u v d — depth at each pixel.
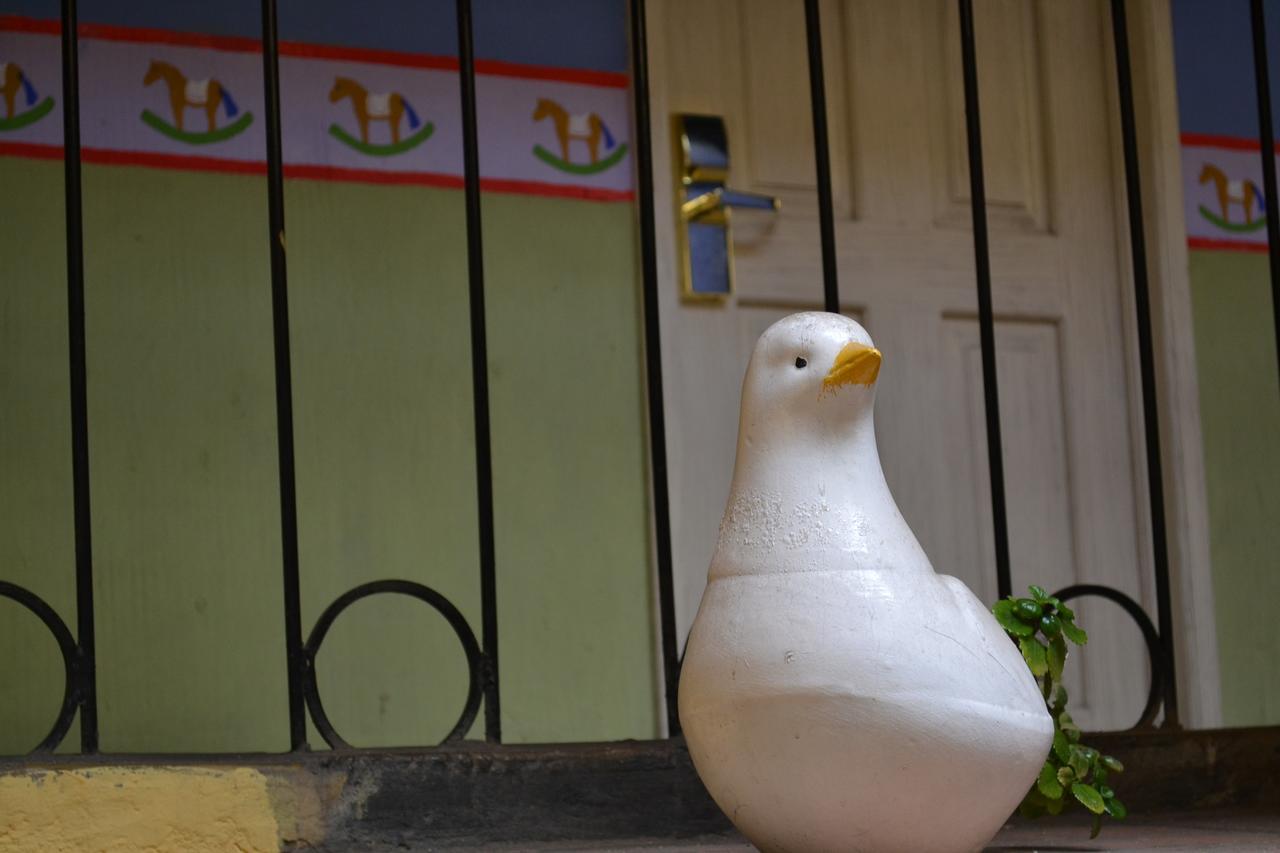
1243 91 3.80
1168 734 2.54
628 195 3.40
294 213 3.20
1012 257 3.65
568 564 3.28
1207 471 3.70
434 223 3.28
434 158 3.29
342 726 3.12
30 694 2.96
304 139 3.22
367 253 3.23
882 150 3.59
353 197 3.24
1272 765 2.57
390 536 3.19
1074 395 3.65
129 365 3.08
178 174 3.15
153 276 3.11
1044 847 1.95
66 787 2.00
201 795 2.05
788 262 3.49
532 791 2.21
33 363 3.03
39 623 2.97
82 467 2.20
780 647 1.55
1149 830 2.26
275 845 2.08
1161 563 2.65
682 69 3.46
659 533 2.45
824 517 1.60
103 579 3.03
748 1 3.53
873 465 1.64
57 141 3.09
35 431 3.02
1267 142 2.79
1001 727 1.55
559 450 3.30
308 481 3.15
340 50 3.26
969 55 2.70
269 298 3.17
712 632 1.60
